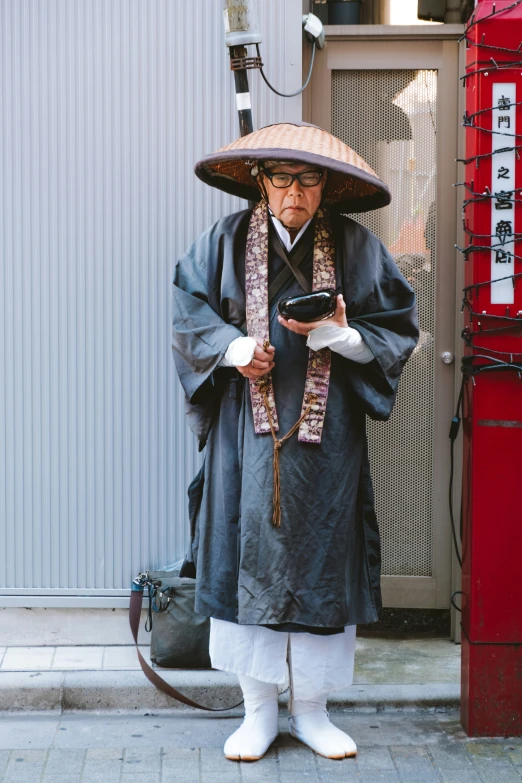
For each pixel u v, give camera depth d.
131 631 5.18
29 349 5.13
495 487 4.34
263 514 4.10
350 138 5.42
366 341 4.11
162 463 5.16
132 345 5.12
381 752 4.36
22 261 5.10
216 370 4.27
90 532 5.20
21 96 5.04
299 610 4.10
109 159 5.05
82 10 5.00
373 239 4.31
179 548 5.20
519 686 4.44
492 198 4.19
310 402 4.13
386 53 5.33
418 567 5.54
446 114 5.36
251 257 4.23
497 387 4.30
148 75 5.02
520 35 4.12
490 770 4.20
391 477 5.52
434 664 5.14
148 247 5.08
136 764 4.24
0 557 5.21
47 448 5.16
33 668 4.91
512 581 4.38
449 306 5.43
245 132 4.79
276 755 4.34
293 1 4.95
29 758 4.29
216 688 4.82
